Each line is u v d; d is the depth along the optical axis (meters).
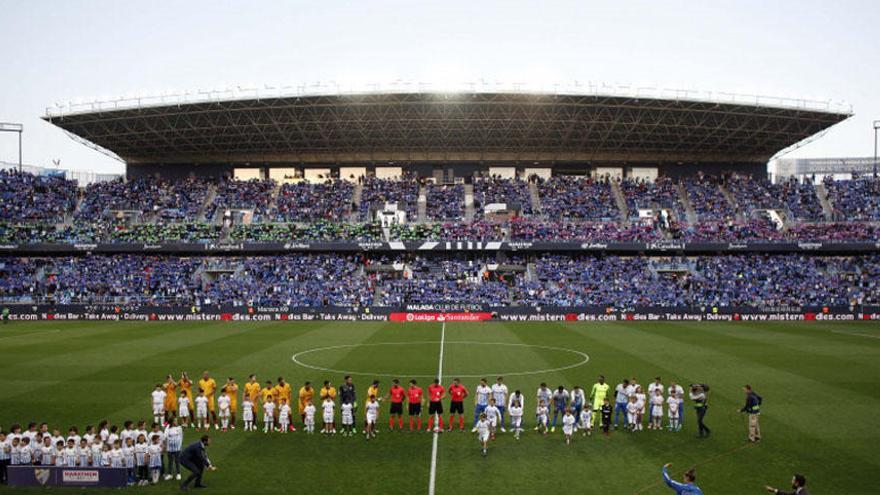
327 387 28.59
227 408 28.33
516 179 92.69
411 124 85.00
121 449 22.45
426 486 21.17
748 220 85.44
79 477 21.77
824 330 61.00
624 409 28.83
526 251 82.69
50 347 49.56
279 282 77.06
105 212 87.62
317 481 21.70
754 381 37.03
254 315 71.75
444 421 29.84
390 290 75.69
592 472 22.62
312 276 78.38
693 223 85.25
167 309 71.50
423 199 90.88
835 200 87.94
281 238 81.88
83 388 35.03
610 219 85.94
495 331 61.16
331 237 82.19
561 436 27.20
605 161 95.31
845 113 82.56
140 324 66.75
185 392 29.05
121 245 80.38
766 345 50.97
